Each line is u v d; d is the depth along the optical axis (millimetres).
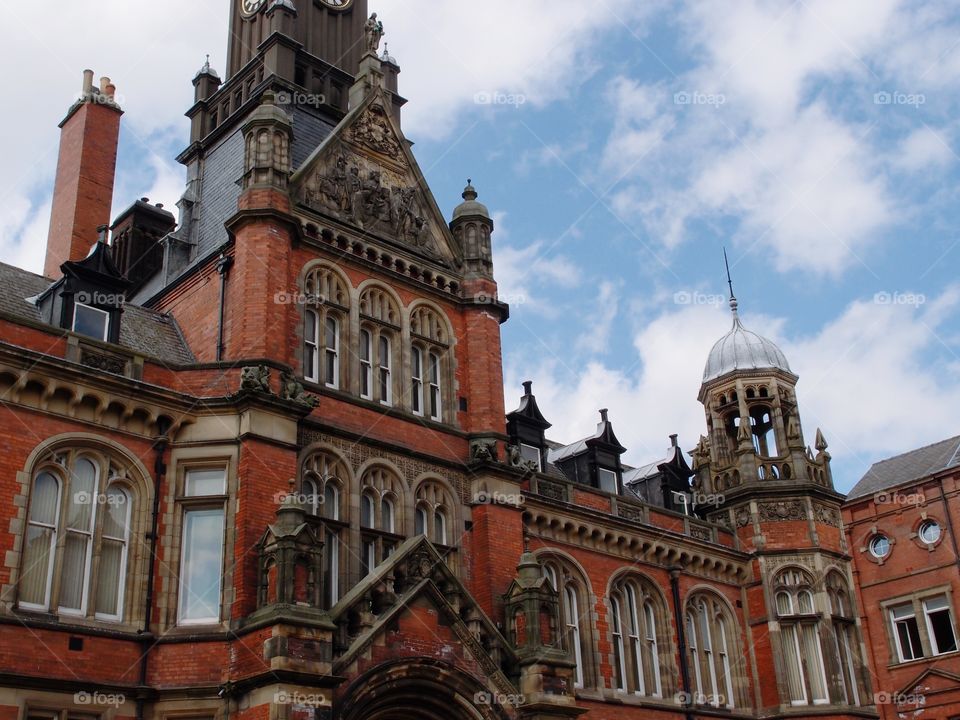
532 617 27406
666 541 37188
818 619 38250
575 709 26562
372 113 33438
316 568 23375
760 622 38406
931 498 46344
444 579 26312
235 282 28125
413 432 29766
